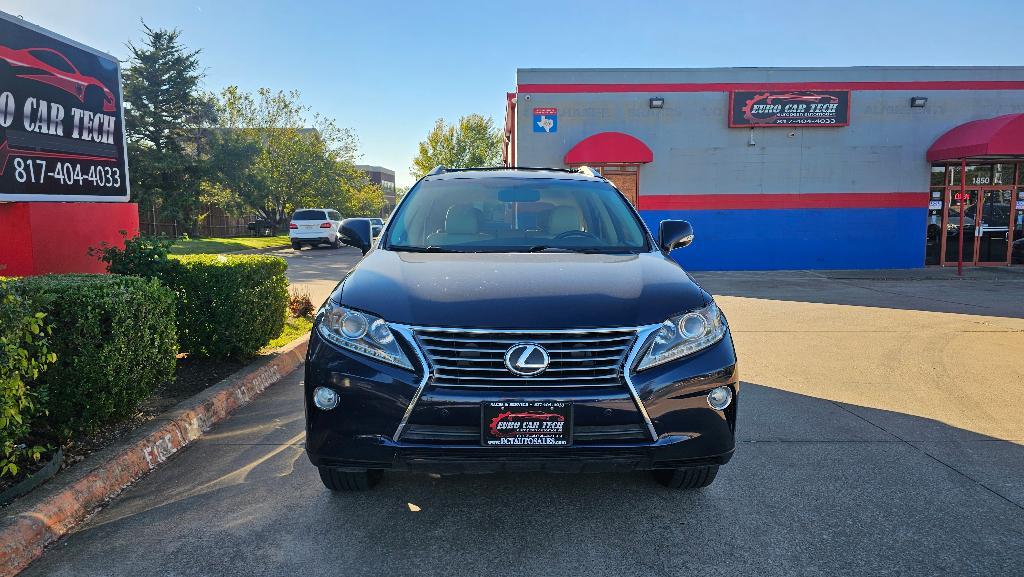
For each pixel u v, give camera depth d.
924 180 17.22
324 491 3.47
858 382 5.77
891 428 4.52
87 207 6.82
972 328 8.48
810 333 8.16
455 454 2.75
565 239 3.99
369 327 2.88
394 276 3.20
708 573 2.68
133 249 5.54
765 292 12.54
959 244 16.28
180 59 33.38
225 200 37.59
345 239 4.27
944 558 2.79
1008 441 4.25
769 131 16.94
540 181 4.61
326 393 2.88
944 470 3.76
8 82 5.62
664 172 16.95
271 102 42.06
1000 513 3.21
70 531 3.05
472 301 2.90
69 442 3.84
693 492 3.45
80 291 3.68
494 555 2.82
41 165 6.01
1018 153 15.09
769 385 5.67
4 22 5.57
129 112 32.75
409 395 2.75
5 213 6.04
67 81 6.34
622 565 2.74
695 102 16.78
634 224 4.22
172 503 3.34
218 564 2.75
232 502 3.35
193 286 5.56
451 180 4.61
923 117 17.05
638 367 2.80
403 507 3.28
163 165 32.22
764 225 17.20
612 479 3.61
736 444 4.19
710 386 2.91
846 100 16.73
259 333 5.94
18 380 3.02
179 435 4.14
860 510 3.24
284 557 2.81
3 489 3.22
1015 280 14.56
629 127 16.80
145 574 2.68
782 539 2.96
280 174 42.12
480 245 3.85
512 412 2.71
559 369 2.76
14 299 3.02
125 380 4.00
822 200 17.17
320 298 11.37
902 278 15.02
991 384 5.70
